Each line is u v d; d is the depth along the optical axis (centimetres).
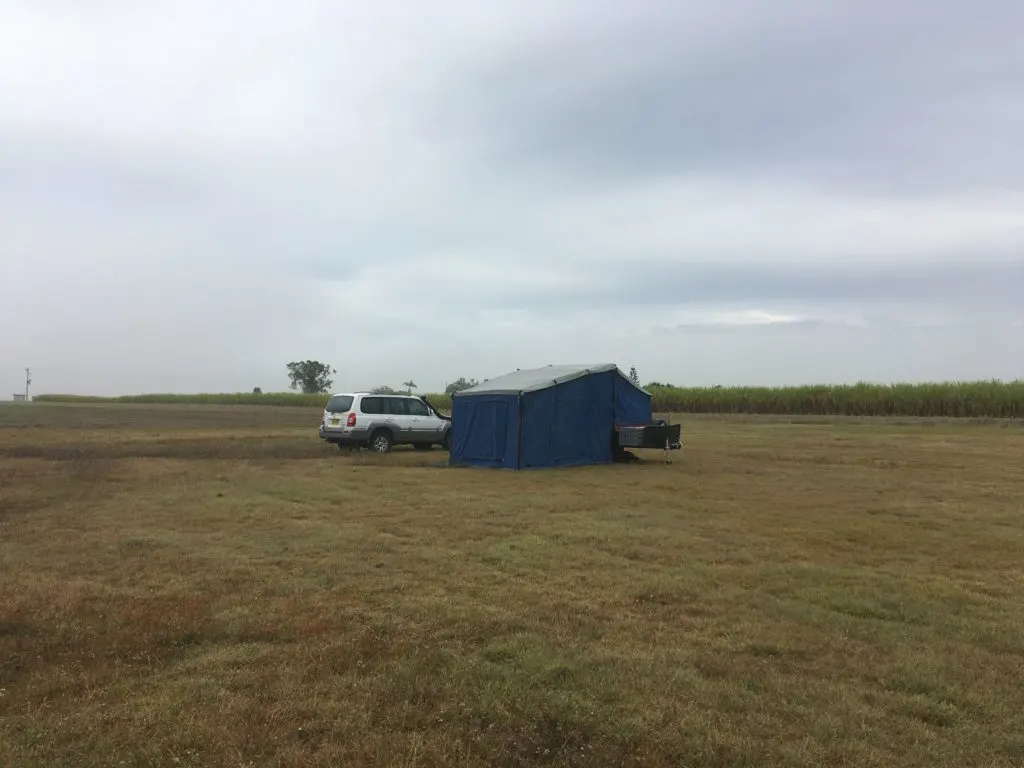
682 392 4719
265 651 482
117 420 3934
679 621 551
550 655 471
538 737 366
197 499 1117
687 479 1388
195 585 646
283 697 408
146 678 438
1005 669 461
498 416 1636
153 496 1146
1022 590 647
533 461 1602
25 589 625
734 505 1079
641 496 1161
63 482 1303
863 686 434
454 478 1395
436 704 401
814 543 827
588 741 364
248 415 4797
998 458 1748
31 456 1803
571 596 611
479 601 596
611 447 1761
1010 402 3631
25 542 819
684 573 688
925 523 949
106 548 789
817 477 1414
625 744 361
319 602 592
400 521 947
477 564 722
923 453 1881
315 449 2055
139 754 346
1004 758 351
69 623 536
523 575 680
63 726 373
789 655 484
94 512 1009
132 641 498
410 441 2041
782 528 909
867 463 1662
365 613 562
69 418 4044
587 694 413
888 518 984
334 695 411
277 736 363
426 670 447
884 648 498
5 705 400
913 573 702
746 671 450
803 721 385
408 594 616
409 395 2084
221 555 758
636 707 397
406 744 357
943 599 616
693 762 345
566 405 1677
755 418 3981
